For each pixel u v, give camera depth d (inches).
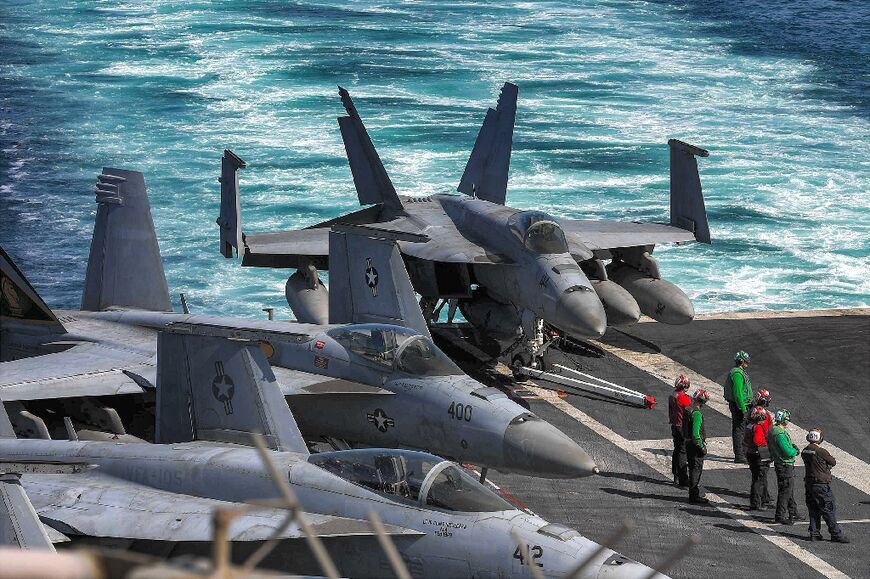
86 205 7475.4
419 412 2509.8
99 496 1975.9
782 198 7844.5
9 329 3329.2
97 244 3469.5
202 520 1856.5
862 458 3157.0
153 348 3105.3
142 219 3474.4
